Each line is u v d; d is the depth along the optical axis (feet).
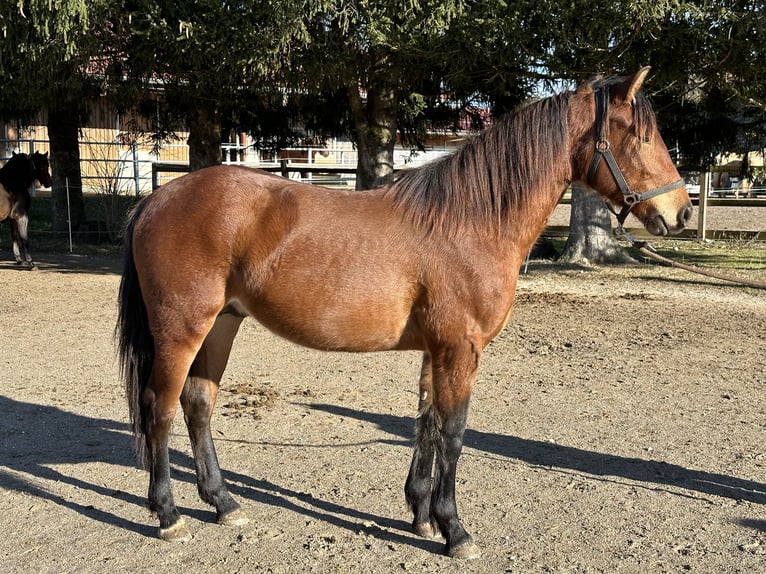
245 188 11.05
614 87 11.08
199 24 26.86
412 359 23.07
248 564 10.55
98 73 34.78
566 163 11.16
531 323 28.09
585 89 11.34
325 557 10.77
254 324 28.09
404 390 19.53
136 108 45.39
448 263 10.53
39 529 11.55
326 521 11.98
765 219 66.85
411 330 10.96
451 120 41.29
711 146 40.88
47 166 44.37
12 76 33.83
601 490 13.17
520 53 27.02
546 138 11.00
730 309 30.78
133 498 12.82
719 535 11.46
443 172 10.94
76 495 12.86
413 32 26.00
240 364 22.03
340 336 10.83
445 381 10.68
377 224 10.81
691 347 24.30
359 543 11.24
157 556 10.76
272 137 45.29
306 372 21.22
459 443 10.75
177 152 84.12
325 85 32.73
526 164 10.87
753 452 15.05
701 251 48.11
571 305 31.58
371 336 10.82
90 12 27.71
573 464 14.42
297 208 10.88
